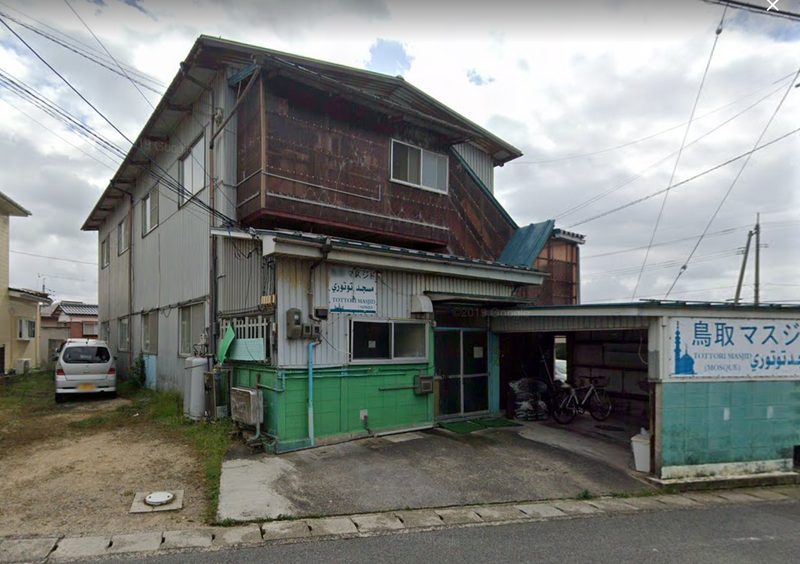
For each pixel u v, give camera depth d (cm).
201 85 952
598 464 675
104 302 1939
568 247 1591
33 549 384
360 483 557
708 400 650
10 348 1742
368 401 768
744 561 404
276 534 426
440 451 695
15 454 653
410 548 407
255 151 834
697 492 605
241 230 721
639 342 976
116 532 421
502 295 1012
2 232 1694
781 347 691
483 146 1406
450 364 916
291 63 860
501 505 523
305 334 691
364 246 727
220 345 859
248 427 733
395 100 1176
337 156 915
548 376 1091
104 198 1658
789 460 677
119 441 721
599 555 404
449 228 1134
